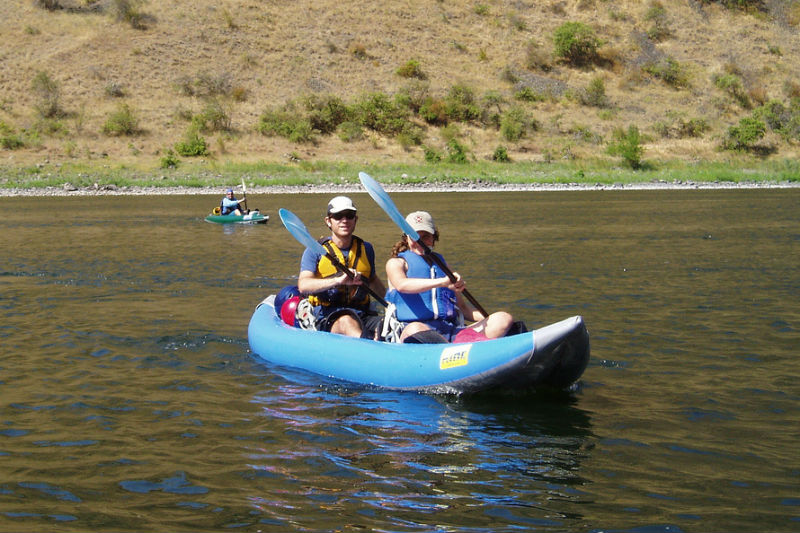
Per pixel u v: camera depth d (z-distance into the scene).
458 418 4.60
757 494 3.53
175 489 3.61
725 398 4.95
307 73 48.75
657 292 8.77
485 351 4.90
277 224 18.80
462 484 3.66
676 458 3.96
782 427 4.41
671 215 19.84
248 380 5.44
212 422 4.54
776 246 13.04
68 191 31.33
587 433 4.34
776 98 53.06
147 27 49.88
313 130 42.97
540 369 4.79
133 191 31.72
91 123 40.94
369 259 5.92
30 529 3.20
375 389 5.21
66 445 4.17
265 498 3.51
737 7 62.75
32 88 42.72
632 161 40.69
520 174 37.56
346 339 5.60
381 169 38.22
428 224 5.39
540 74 53.28
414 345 5.24
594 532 3.19
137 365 5.84
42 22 49.00
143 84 45.16
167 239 15.31
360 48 51.44
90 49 47.06
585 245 13.46
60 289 9.32
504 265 11.02
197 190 32.00
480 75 52.16
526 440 4.23
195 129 40.75
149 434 4.34
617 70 54.69
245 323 7.36
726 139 45.62
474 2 59.72
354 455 4.02
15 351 6.25
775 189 32.50
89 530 3.20
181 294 8.95
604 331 6.86
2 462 3.93
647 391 5.11
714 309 7.77
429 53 53.34
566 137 45.34
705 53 57.38
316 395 5.07
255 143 41.00
